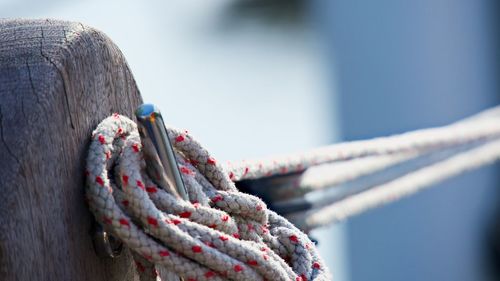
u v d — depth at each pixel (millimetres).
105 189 1634
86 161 1645
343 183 2123
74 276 1633
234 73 7738
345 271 4070
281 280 1670
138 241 1634
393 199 2279
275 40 8117
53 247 1618
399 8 4062
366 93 4078
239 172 1848
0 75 1634
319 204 2096
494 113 2791
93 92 1664
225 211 1688
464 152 2580
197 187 1675
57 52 1646
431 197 4125
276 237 1721
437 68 4117
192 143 1688
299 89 7305
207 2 8391
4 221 1597
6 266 1598
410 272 4109
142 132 1643
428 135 2250
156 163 1646
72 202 1634
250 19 8398
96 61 1671
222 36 8242
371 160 2180
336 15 4109
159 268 1696
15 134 1611
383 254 4070
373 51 4074
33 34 1659
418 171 2410
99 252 1654
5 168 1604
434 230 4121
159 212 1638
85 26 1676
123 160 1645
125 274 1688
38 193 1612
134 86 1718
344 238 4098
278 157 1915
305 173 2039
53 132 1626
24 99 1623
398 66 4078
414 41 4074
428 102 4125
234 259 1652
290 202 1996
